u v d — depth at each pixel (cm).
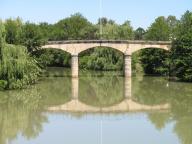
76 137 4062
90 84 9788
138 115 5500
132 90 8512
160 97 7338
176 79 10744
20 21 9675
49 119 5153
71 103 6775
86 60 15088
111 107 6406
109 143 3812
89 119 5216
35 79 9344
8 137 4075
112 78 11438
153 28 14275
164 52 12031
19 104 6344
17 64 7525
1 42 7225
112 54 14238
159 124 4744
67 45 11644
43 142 3856
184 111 5712
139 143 3800
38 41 10031
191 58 9788
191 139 3938
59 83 9862
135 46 11725
